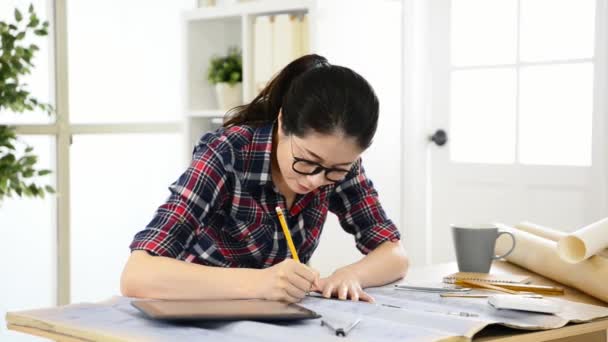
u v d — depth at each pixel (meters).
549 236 1.72
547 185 3.05
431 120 3.34
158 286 1.33
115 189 3.49
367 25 3.13
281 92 1.50
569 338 1.25
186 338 1.05
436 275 1.63
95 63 3.38
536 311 1.21
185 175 1.46
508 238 1.74
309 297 1.37
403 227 3.34
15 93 2.82
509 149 3.15
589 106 2.93
